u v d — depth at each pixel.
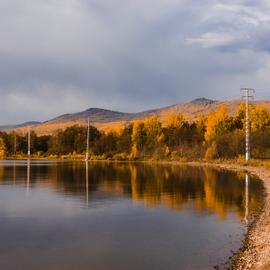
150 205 28.73
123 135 132.62
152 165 85.88
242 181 45.34
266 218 22.91
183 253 16.47
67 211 26.59
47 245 17.91
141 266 14.89
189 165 84.31
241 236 19.08
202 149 98.25
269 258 14.91
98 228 21.25
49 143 157.88
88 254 16.47
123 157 119.50
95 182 46.25
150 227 21.36
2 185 43.69
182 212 25.72
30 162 108.00
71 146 149.50
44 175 57.47
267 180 44.97
